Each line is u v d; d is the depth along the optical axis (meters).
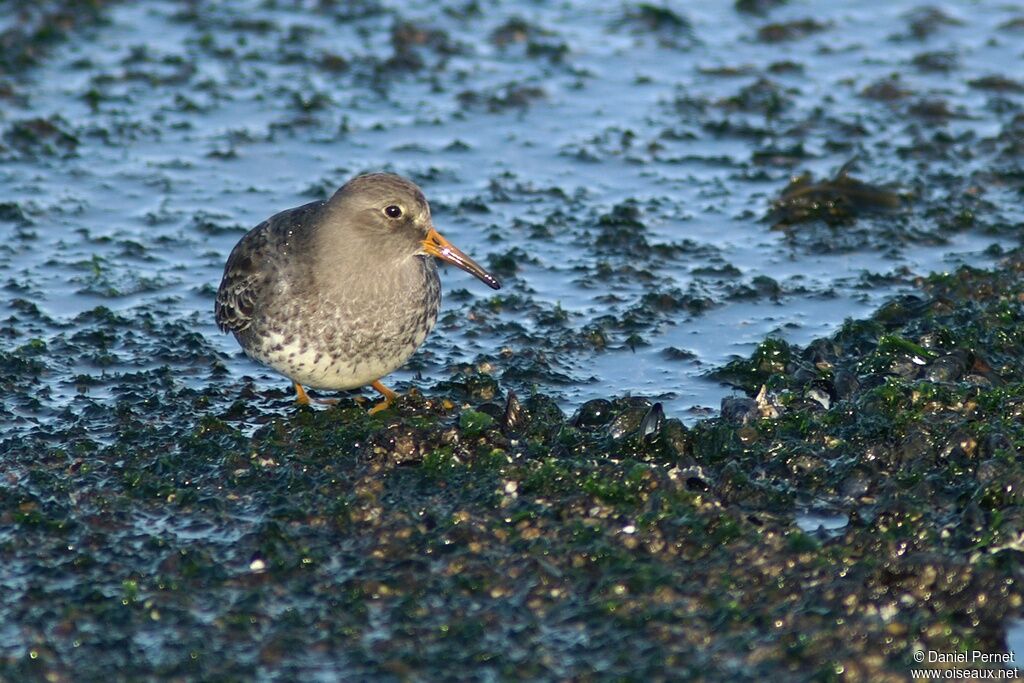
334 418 13.54
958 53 23.48
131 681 9.82
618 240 17.75
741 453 12.58
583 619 10.39
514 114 21.69
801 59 23.64
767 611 10.36
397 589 10.73
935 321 14.90
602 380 14.54
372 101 22.08
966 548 11.02
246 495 12.10
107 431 13.26
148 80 22.50
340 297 12.73
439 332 15.57
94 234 17.80
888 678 9.75
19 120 20.75
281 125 21.06
